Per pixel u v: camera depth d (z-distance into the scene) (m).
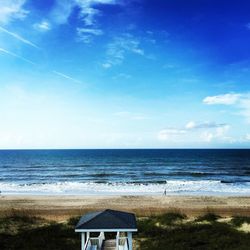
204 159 114.19
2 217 24.83
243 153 164.25
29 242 17.17
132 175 63.47
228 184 48.94
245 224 21.56
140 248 16.53
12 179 57.94
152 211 27.73
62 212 27.70
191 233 18.75
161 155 144.50
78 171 72.69
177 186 46.28
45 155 152.00
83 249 11.48
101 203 31.75
